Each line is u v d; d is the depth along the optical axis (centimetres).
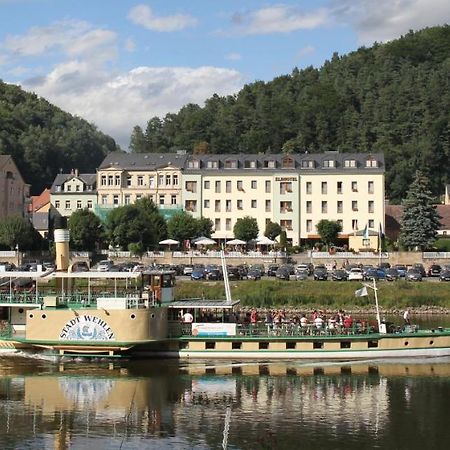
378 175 14488
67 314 5569
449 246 12838
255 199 14762
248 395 4797
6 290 6147
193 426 4200
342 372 5369
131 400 4688
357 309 8919
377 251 12694
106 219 13612
